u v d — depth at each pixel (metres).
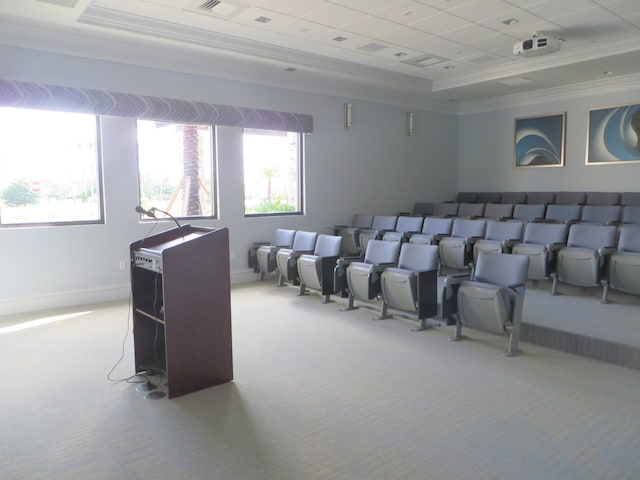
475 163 11.12
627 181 8.84
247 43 6.97
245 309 6.11
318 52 7.53
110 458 2.71
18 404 3.43
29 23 5.73
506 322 4.33
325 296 6.46
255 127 7.98
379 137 9.91
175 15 5.90
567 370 3.98
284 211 8.75
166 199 7.43
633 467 2.56
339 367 4.08
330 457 2.69
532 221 7.97
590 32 6.69
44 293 6.32
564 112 9.55
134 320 3.87
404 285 5.02
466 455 2.70
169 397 3.47
